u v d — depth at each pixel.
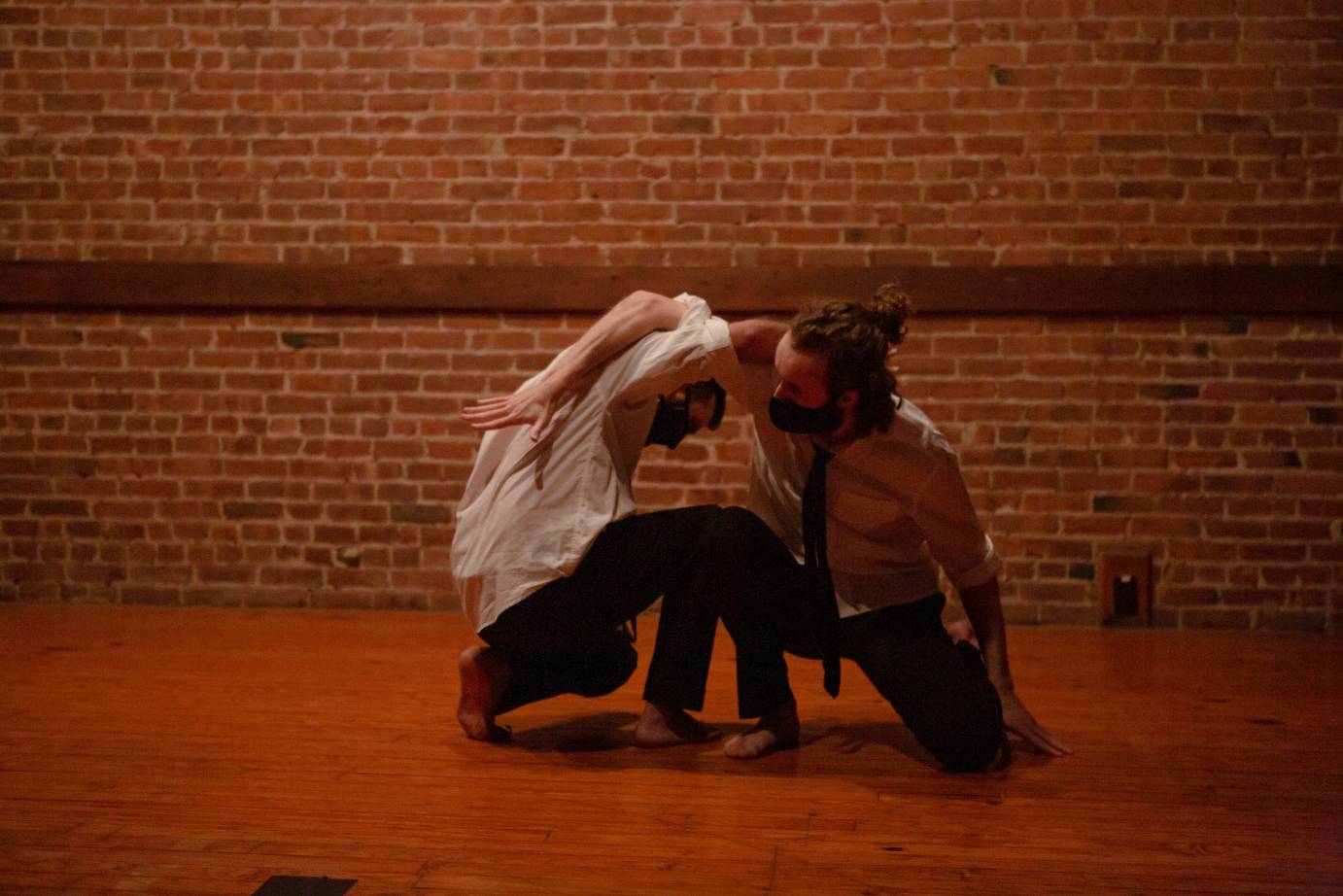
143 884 1.79
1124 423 4.15
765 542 2.54
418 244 4.34
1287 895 1.80
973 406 4.20
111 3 4.35
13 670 3.34
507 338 4.32
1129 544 4.16
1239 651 3.76
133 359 4.39
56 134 4.39
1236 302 4.06
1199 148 4.10
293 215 4.36
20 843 1.97
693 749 2.59
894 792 2.29
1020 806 2.22
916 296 4.17
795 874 1.87
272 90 4.34
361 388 4.36
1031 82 4.14
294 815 2.12
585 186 4.29
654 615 4.38
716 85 4.24
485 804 2.20
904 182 4.20
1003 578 4.21
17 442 4.43
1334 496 4.08
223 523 4.40
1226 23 4.07
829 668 2.54
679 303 2.56
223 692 3.09
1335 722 2.86
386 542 4.37
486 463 2.63
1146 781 2.38
